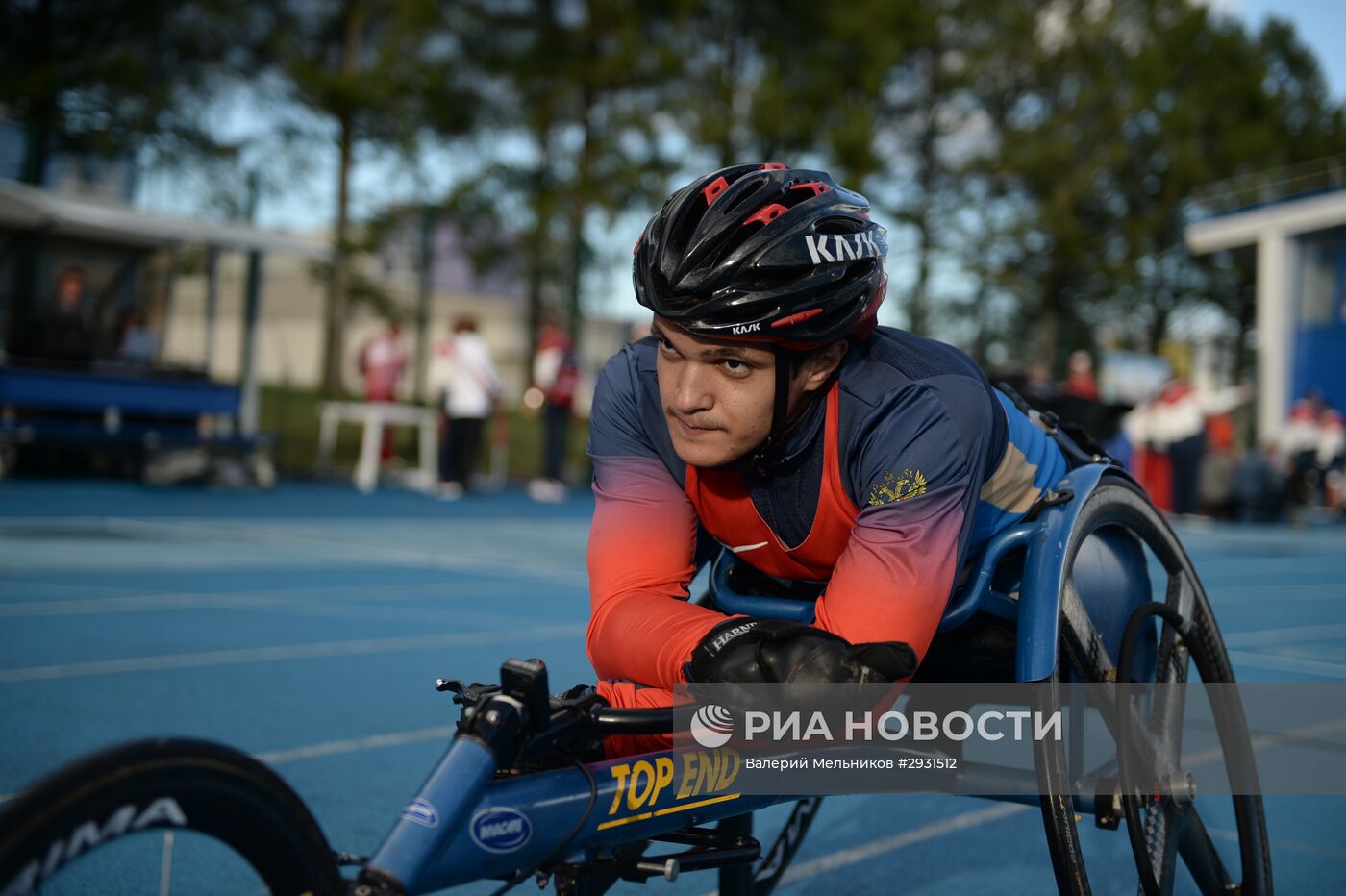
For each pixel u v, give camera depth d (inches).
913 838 116.7
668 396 60.1
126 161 648.4
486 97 794.2
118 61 634.2
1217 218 986.7
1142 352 1331.2
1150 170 1144.2
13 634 195.0
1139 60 1076.5
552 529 436.8
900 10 904.3
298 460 662.5
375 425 580.4
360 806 115.8
